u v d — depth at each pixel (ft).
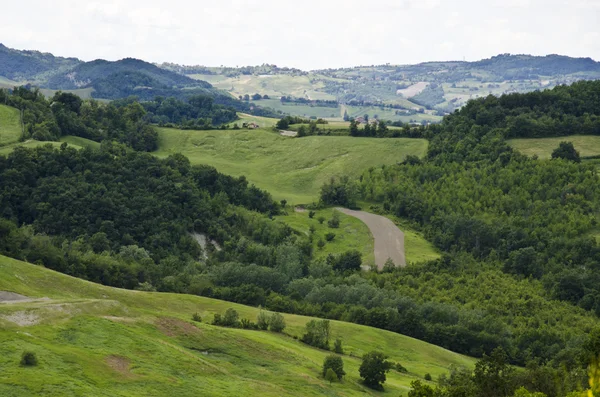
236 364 332.60
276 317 446.60
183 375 279.90
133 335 304.30
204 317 443.73
